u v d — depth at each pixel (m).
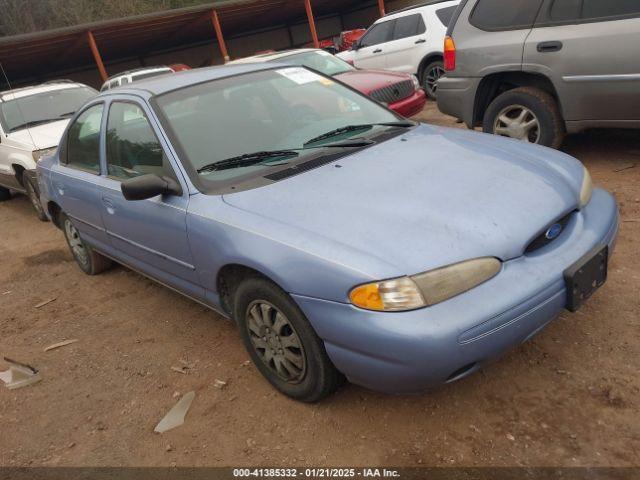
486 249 2.29
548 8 5.03
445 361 2.14
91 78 26.38
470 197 2.54
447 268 2.20
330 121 3.52
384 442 2.47
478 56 5.59
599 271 2.58
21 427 3.06
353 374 2.40
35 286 5.13
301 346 2.58
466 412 2.56
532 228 2.42
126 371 3.41
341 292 2.26
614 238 2.75
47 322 4.31
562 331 2.98
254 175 2.98
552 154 3.08
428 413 2.59
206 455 2.59
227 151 3.14
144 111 3.35
